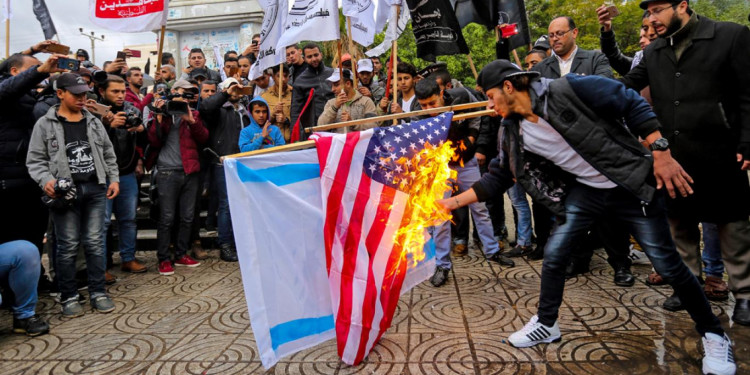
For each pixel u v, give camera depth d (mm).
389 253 2766
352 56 4984
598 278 4035
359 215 2689
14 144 3898
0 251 3279
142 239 6090
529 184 2639
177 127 4930
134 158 4781
